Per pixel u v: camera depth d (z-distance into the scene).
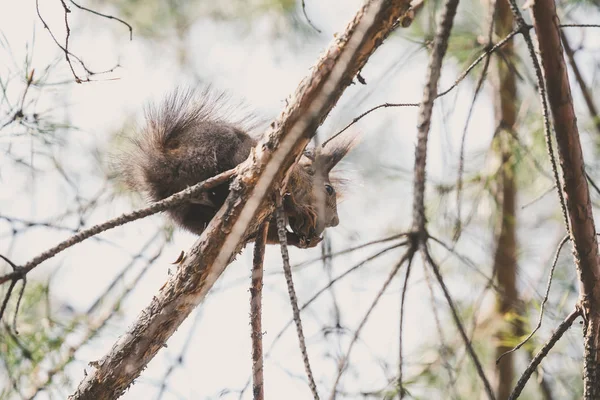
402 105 6.21
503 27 10.53
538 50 5.61
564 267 10.89
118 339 6.13
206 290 6.02
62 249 5.52
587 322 6.16
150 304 6.07
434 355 9.12
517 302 10.02
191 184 7.89
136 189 8.29
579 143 5.79
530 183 11.41
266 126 8.48
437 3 10.08
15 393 8.19
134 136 8.41
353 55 5.52
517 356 11.62
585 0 10.35
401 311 6.23
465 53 10.41
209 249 5.93
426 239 6.08
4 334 8.36
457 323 6.08
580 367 9.15
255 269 6.26
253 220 6.02
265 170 5.83
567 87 5.64
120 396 6.21
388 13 5.43
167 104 8.25
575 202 5.91
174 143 8.02
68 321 8.92
